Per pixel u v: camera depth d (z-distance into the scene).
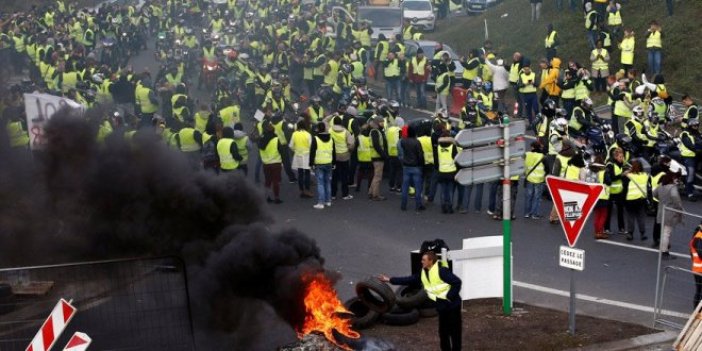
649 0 44.31
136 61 54.03
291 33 47.88
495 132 18.16
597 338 17.34
